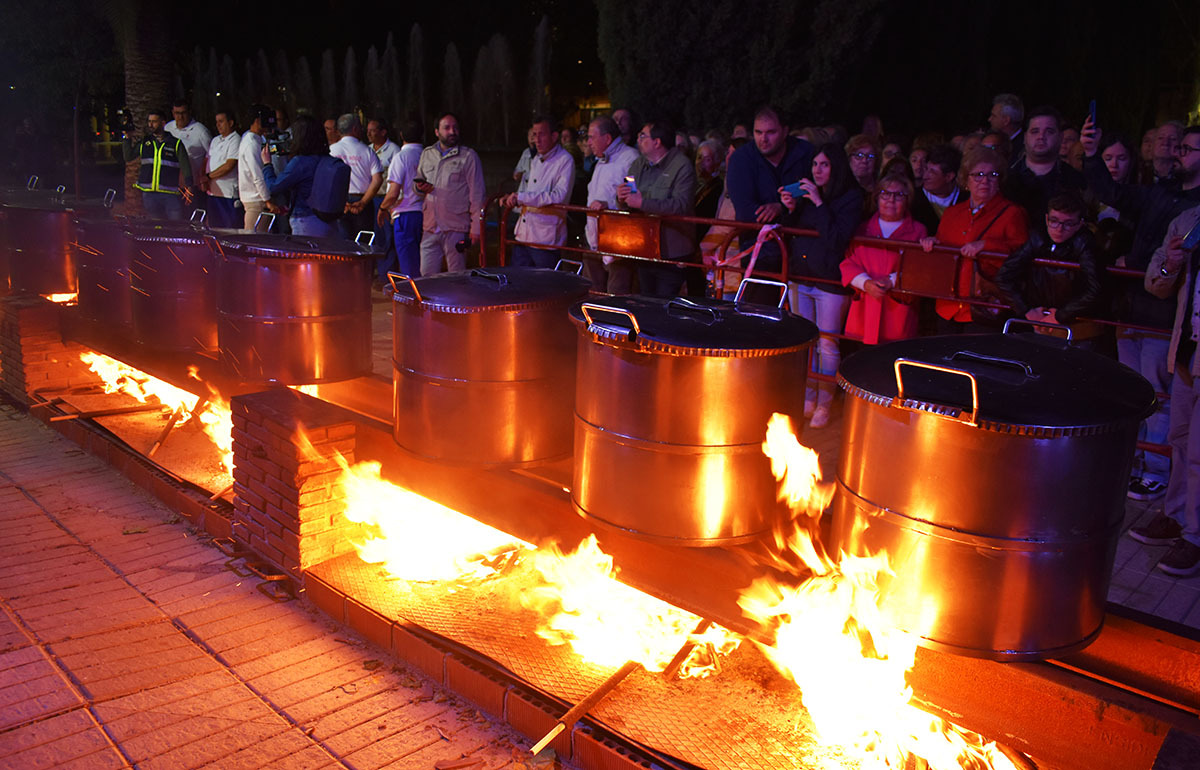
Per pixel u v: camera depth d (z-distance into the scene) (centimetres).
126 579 468
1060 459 242
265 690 371
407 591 430
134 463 596
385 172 1035
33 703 356
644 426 309
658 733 326
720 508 313
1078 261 438
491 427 388
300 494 443
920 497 255
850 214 526
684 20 1260
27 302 732
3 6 2189
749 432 309
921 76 1516
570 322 392
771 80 1255
